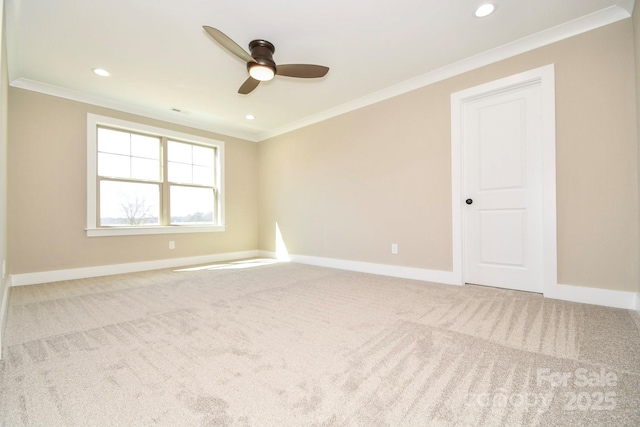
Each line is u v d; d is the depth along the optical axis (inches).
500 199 103.0
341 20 84.3
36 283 120.0
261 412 39.4
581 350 56.0
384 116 133.2
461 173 110.2
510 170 100.8
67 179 128.7
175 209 166.7
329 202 158.2
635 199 78.0
